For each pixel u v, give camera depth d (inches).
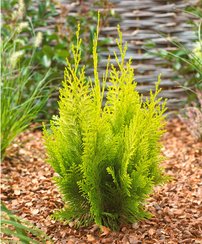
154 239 150.9
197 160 219.6
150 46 271.3
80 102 150.3
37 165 217.9
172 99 283.3
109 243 149.4
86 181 148.5
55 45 279.0
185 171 208.1
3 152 218.1
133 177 150.3
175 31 283.0
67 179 152.6
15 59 223.5
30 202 175.9
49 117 271.0
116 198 154.7
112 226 156.0
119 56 282.2
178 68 270.5
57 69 272.7
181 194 181.9
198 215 165.3
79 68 270.2
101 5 280.2
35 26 278.5
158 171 159.8
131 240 149.6
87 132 150.3
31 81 266.5
